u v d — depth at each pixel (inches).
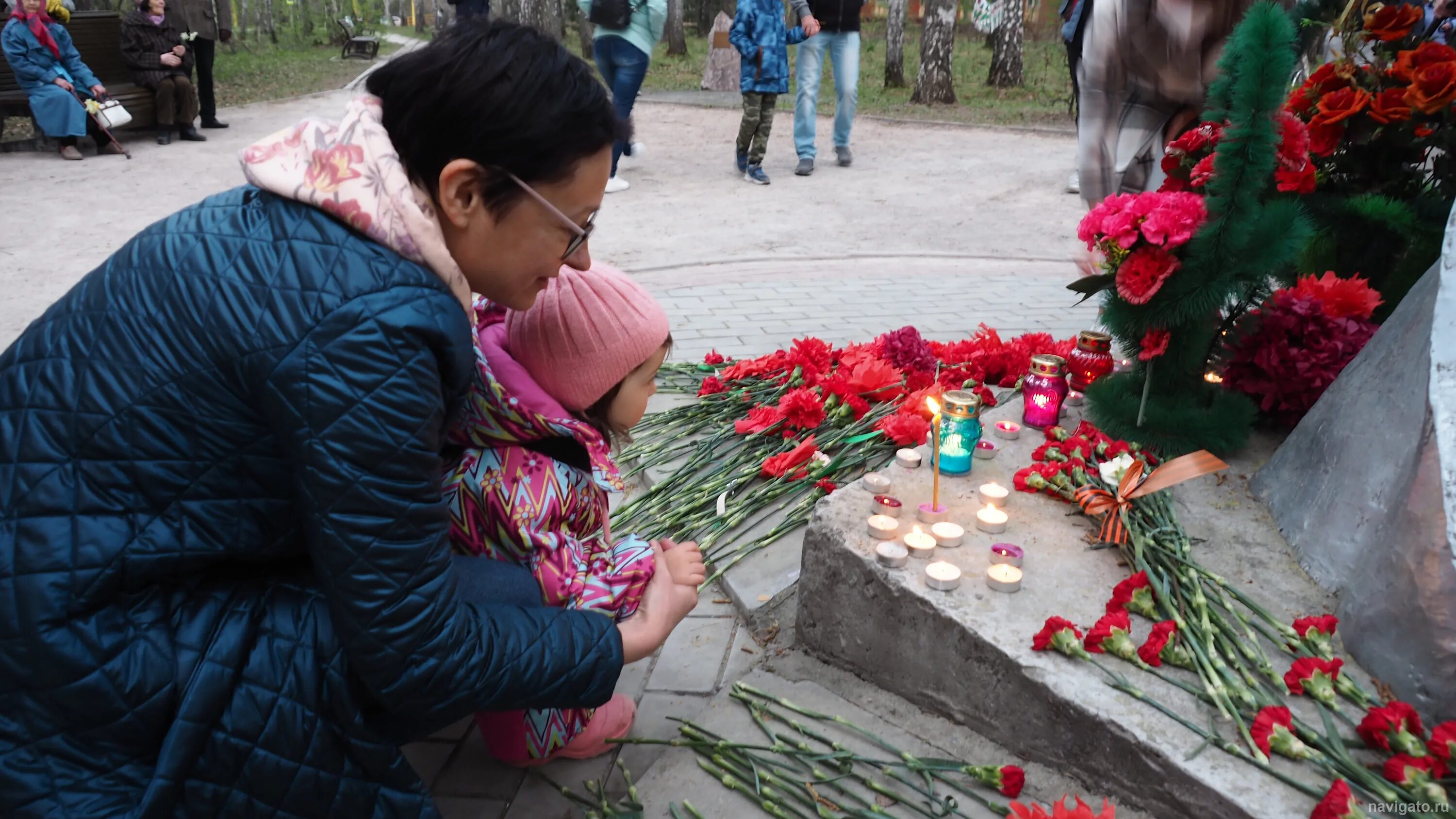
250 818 57.7
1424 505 72.6
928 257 277.3
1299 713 73.3
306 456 53.2
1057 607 84.7
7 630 52.7
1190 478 94.1
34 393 54.2
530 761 85.1
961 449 106.3
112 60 459.8
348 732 59.6
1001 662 79.7
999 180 394.3
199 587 58.6
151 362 53.6
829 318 214.2
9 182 358.6
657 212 333.1
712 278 250.7
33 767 54.2
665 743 85.9
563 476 78.1
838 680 93.3
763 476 130.2
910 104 638.5
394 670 57.2
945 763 77.8
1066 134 515.8
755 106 377.7
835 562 92.4
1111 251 104.8
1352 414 90.4
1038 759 78.8
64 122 394.9
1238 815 66.2
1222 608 83.7
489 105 54.3
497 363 77.3
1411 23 116.4
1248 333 113.5
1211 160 102.8
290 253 54.2
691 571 82.4
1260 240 97.6
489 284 62.5
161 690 54.9
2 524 53.4
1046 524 97.8
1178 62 145.3
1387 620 75.3
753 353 189.8
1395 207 119.0
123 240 279.7
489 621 62.5
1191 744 70.7
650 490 128.5
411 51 57.4
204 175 377.1
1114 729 72.7
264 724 57.1
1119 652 77.9
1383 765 68.7
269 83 727.1
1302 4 136.4
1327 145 120.0
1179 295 102.0
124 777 55.4
